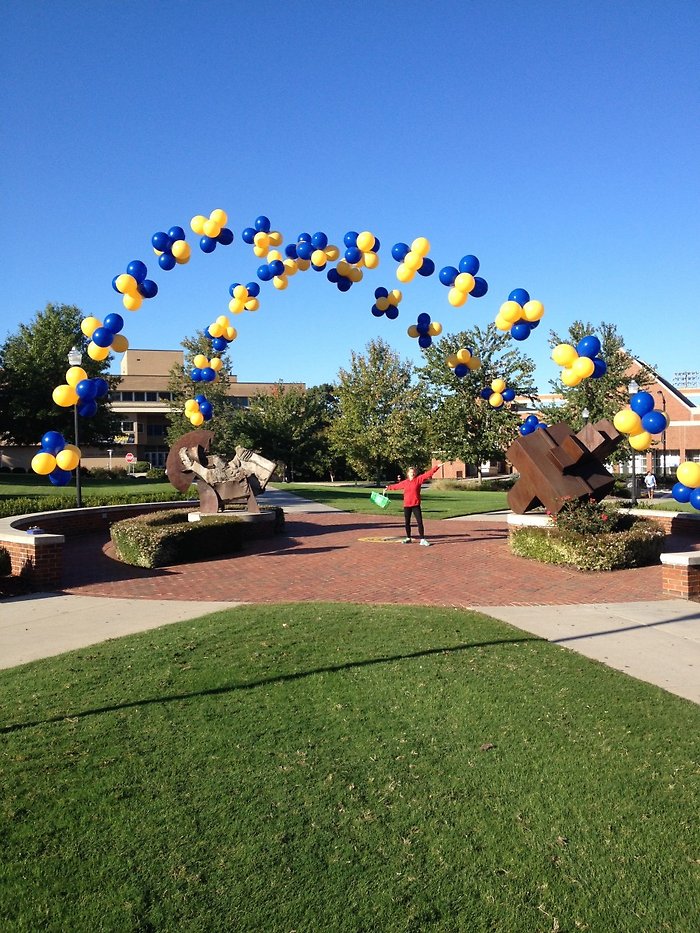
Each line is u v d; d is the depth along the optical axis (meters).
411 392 47.75
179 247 11.59
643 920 2.87
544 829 3.53
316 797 3.84
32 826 3.56
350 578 11.16
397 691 5.46
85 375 10.49
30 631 7.88
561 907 2.95
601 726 4.79
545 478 13.65
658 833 3.50
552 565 12.05
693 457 55.28
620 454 37.28
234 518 14.63
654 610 8.68
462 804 3.78
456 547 14.38
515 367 39.50
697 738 4.61
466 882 3.12
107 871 3.19
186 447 16.64
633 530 12.60
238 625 7.64
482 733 4.68
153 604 9.27
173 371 51.75
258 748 4.45
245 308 14.03
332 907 2.95
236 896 3.02
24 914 2.91
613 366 36.88
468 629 7.41
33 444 54.66
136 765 4.23
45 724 4.89
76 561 13.17
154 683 5.70
